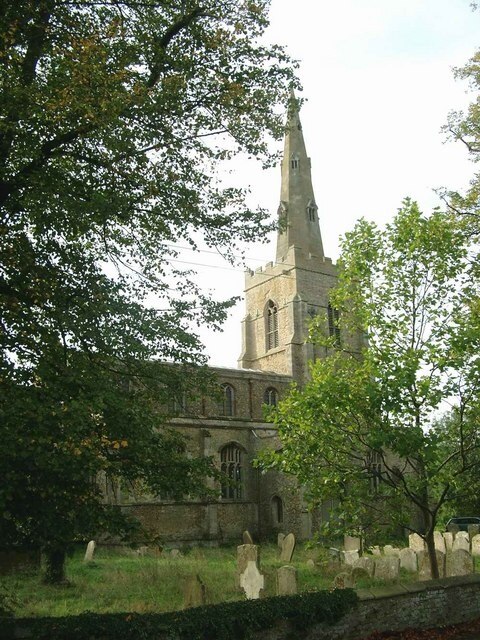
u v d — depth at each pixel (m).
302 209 57.25
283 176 58.78
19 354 10.97
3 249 11.65
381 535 14.94
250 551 18.11
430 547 15.07
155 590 18.19
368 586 18.36
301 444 15.30
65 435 9.33
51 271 11.97
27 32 11.51
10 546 9.91
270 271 54.38
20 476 9.01
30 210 11.42
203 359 13.57
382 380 14.02
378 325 15.32
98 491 10.63
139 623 9.73
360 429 14.90
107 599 16.75
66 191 11.44
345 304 16.97
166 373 13.20
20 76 11.13
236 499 41.69
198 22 13.08
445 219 18.12
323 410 14.65
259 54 13.33
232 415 44.69
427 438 13.67
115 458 11.35
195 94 13.16
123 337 12.31
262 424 44.22
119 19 12.04
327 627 11.74
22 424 9.16
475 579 14.57
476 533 33.31
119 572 21.70
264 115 13.54
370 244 16.05
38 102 10.80
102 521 9.88
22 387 10.09
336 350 17.00
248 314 56.09
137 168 12.34
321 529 15.48
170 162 13.07
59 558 19.20
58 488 9.36
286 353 50.41
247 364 54.78
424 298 15.33
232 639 10.55
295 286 51.75
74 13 12.08
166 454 12.03
